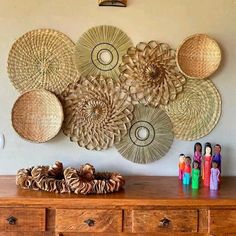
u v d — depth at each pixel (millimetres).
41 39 2254
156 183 2170
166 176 2357
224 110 2379
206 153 2150
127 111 2322
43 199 1816
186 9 2320
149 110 2338
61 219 1836
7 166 2301
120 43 2295
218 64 2262
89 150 2324
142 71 2305
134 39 2303
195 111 2359
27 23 2246
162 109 2348
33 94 2232
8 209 1820
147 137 2348
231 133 2387
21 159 2301
